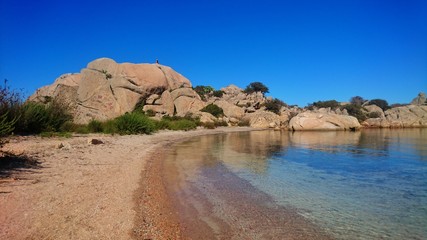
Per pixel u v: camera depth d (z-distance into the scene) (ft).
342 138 93.50
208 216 22.07
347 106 234.99
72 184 26.37
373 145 70.18
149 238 17.84
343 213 22.48
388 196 26.71
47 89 176.04
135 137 78.28
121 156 43.98
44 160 35.17
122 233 17.90
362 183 31.53
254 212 22.84
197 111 188.34
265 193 27.84
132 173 33.76
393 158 49.03
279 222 20.85
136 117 91.66
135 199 24.49
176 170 38.63
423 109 211.41
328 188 29.50
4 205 20.24
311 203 24.81
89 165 35.09
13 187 24.11
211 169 39.42
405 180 32.89
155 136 88.58
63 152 41.34
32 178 27.22
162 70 210.38
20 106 56.34
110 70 188.75
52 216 19.20
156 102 185.98
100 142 55.93
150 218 21.04
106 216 20.11
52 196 22.74
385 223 20.49
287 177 34.53
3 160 32.40
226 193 27.91
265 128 179.52
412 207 23.71
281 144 73.87
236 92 295.89
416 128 165.68
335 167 40.83
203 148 64.34
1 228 17.12
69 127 71.97
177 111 194.49
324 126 140.56
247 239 18.33
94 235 17.29
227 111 211.61
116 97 178.09
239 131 144.46
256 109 240.12
